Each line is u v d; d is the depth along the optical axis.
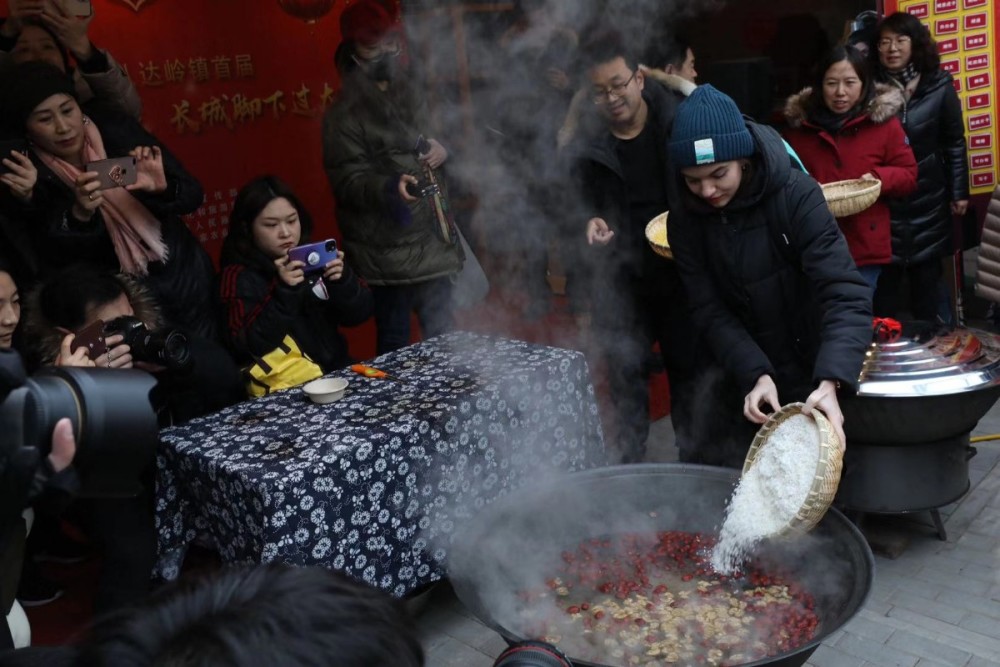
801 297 2.77
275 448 2.58
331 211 4.86
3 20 3.37
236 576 0.80
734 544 2.33
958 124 4.49
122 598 2.66
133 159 3.11
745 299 2.79
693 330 3.46
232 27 4.32
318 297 3.30
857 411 2.88
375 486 2.60
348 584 0.80
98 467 1.06
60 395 1.04
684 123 2.52
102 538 2.70
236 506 2.48
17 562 1.76
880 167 3.88
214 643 0.71
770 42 5.71
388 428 2.66
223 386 3.06
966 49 4.67
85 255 3.19
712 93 2.51
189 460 2.58
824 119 3.92
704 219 2.75
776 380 2.91
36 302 2.69
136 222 3.22
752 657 2.12
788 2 5.61
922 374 2.83
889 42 4.38
